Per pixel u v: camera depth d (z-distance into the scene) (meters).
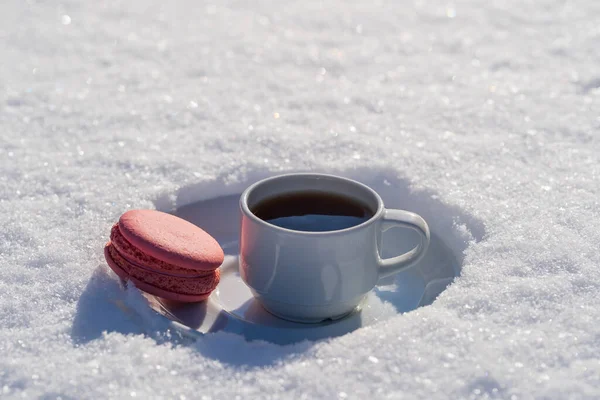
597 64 1.02
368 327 0.60
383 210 0.62
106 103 0.91
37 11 1.25
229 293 0.65
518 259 0.65
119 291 0.63
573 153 0.81
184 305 0.63
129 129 0.85
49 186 0.75
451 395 0.55
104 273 0.64
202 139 0.83
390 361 0.57
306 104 0.92
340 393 0.56
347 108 0.91
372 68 1.04
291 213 0.65
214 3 1.35
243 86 0.97
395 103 0.93
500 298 0.61
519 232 0.68
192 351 0.58
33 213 0.71
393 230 0.71
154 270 0.62
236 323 0.62
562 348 0.58
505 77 0.99
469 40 1.16
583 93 0.94
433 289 0.65
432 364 0.57
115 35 1.15
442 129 0.86
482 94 0.95
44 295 0.62
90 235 0.68
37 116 0.88
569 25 1.20
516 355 0.57
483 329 0.59
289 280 0.61
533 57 1.07
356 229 0.60
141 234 0.62
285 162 0.79
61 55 1.05
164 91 0.95
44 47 1.08
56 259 0.65
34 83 0.96
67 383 0.56
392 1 1.38
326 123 0.87
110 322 0.61
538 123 0.87
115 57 1.05
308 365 0.57
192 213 0.73
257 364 0.58
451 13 1.30
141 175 0.76
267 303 0.62
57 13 1.25
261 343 0.59
